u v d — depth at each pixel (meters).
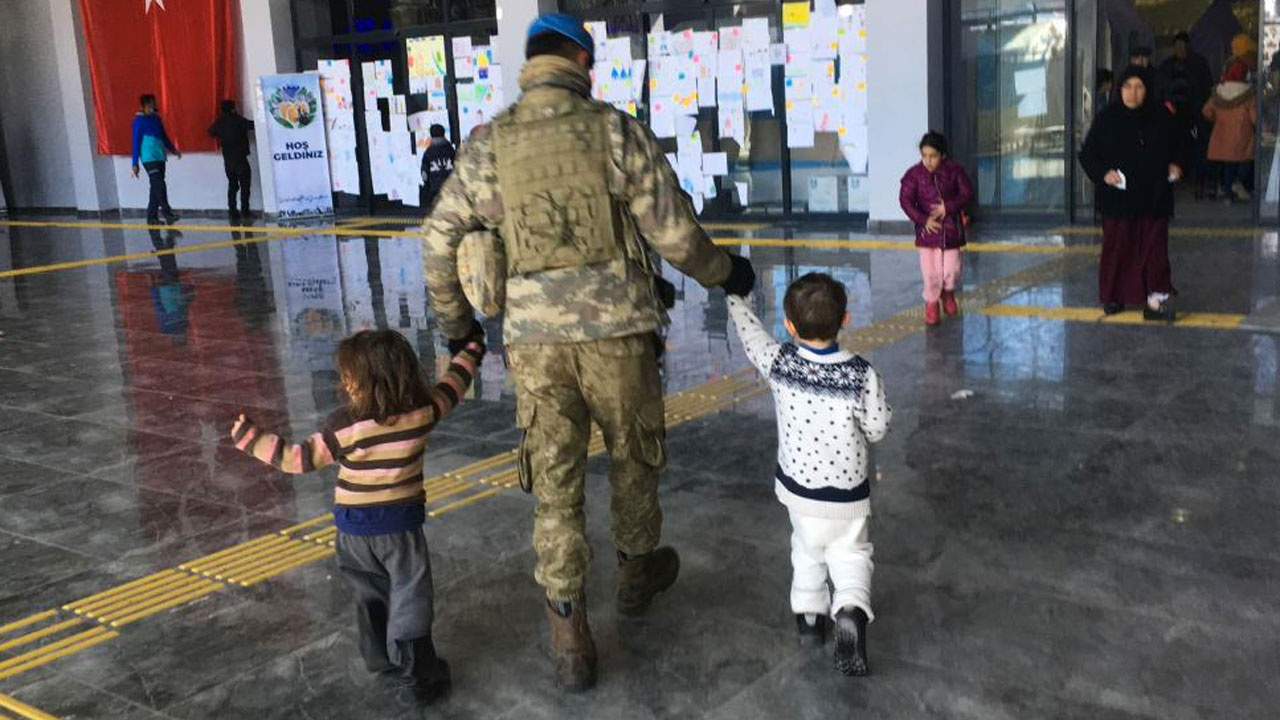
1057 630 3.40
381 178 17.02
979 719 2.96
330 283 11.04
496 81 15.42
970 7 11.77
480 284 3.11
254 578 4.15
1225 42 16.00
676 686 3.22
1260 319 7.12
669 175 3.12
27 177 21.75
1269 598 3.53
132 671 3.49
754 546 4.16
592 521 4.47
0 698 3.35
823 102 12.87
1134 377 6.04
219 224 17.45
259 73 17.36
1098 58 12.91
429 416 3.15
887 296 8.68
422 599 3.13
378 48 16.59
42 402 6.87
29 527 4.77
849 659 3.17
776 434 5.45
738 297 3.44
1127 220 7.22
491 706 3.17
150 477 5.37
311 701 3.26
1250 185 12.46
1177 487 4.47
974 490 4.56
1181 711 2.95
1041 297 8.25
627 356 3.15
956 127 12.13
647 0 13.73
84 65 19.73
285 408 6.51
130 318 9.62
